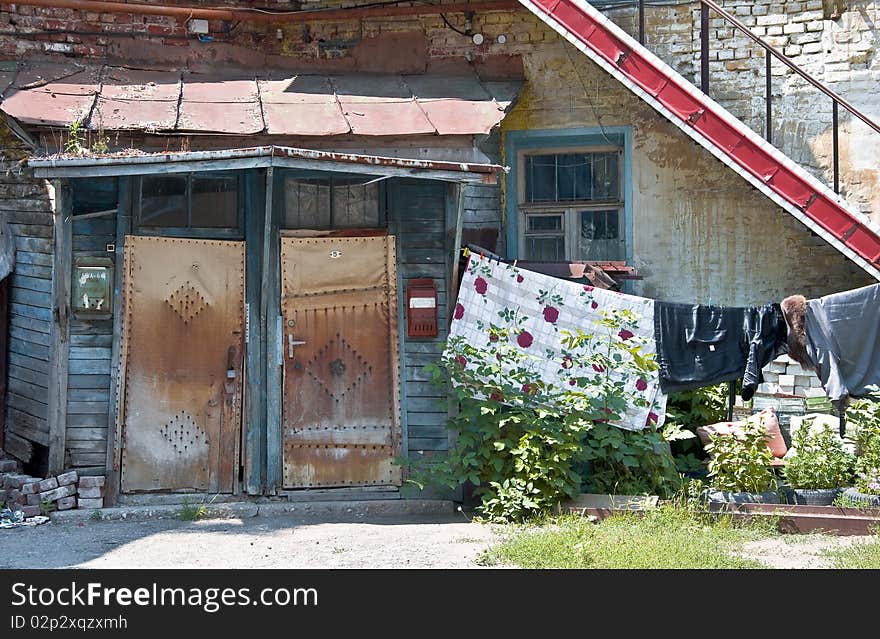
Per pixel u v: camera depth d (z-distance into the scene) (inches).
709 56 426.6
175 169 323.0
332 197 371.6
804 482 349.4
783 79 422.9
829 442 358.3
